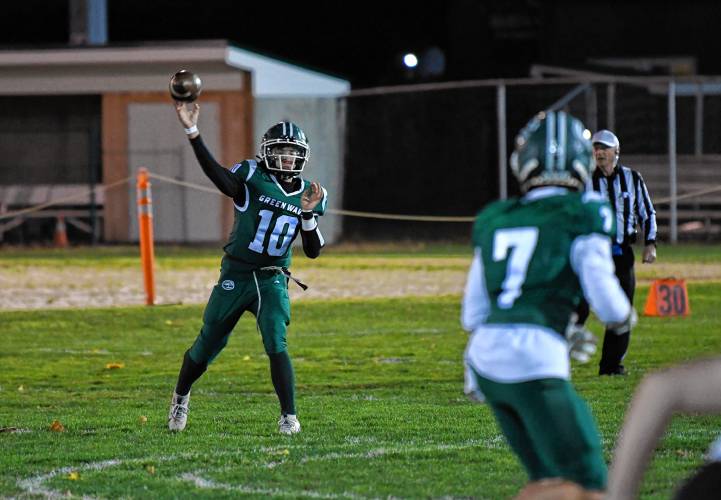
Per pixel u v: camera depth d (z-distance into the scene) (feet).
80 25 271.49
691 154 272.10
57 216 255.29
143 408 87.45
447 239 258.16
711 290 165.37
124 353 117.19
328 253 233.55
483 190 268.00
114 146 254.88
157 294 165.68
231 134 250.78
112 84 254.06
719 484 35.09
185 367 76.74
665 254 220.64
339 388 95.50
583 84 261.44
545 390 41.65
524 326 42.34
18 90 256.32
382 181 271.28
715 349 114.93
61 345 122.72
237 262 74.49
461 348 117.80
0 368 108.17
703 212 251.39
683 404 34.63
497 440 73.41
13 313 146.61
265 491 60.64
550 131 44.09
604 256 42.34
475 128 269.23
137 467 66.85
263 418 81.97
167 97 252.62
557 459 41.06
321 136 254.06
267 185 73.67
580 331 43.34
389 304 153.89
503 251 43.32
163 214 252.62
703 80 225.76
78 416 83.92
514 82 224.12
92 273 195.21
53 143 262.88
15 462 68.39
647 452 34.71
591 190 96.73
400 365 107.34
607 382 96.53
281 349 75.56
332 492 60.34
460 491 60.34
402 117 271.49
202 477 64.08
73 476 64.18
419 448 71.15
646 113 270.67
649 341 120.57
